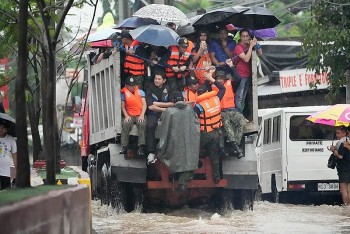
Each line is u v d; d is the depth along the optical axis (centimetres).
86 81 4706
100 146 4219
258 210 3941
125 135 3506
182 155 3394
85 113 4625
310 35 5209
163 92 3553
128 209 3669
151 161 3469
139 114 3503
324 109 4538
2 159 3131
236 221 3369
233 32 3912
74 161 6894
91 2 2948
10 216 1200
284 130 4616
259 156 5062
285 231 2995
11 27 2995
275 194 4772
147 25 3581
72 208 1741
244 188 3659
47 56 2547
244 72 3691
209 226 3161
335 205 4459
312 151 4612
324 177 4597
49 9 2664
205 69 3634
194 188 3678
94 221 3338
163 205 3747
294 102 6406
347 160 4322
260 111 5169
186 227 3122
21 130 1884
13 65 4375
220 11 3625
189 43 3581
